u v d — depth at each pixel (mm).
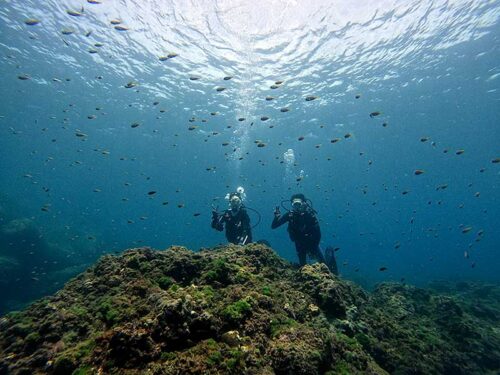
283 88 22031
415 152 43344
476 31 16219
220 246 7488
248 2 13734
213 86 22156
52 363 2836
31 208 33344
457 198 121062
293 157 46031
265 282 4688
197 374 2455
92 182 85625
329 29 15461
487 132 34344
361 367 3566
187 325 2857
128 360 2531
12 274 15586
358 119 29031
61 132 38062
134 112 28828
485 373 5305
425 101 25406
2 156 63062
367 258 72812
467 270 42375
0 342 3328
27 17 15469
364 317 5254
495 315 9438
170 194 95062
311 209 9266
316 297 4719
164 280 4195
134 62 19391
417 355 4742
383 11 14305
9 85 25016
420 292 8188
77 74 22016
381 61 18828
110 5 13984
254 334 3193
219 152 43844
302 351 3020
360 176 67375
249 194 83500
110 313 3365
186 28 15422
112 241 29781
